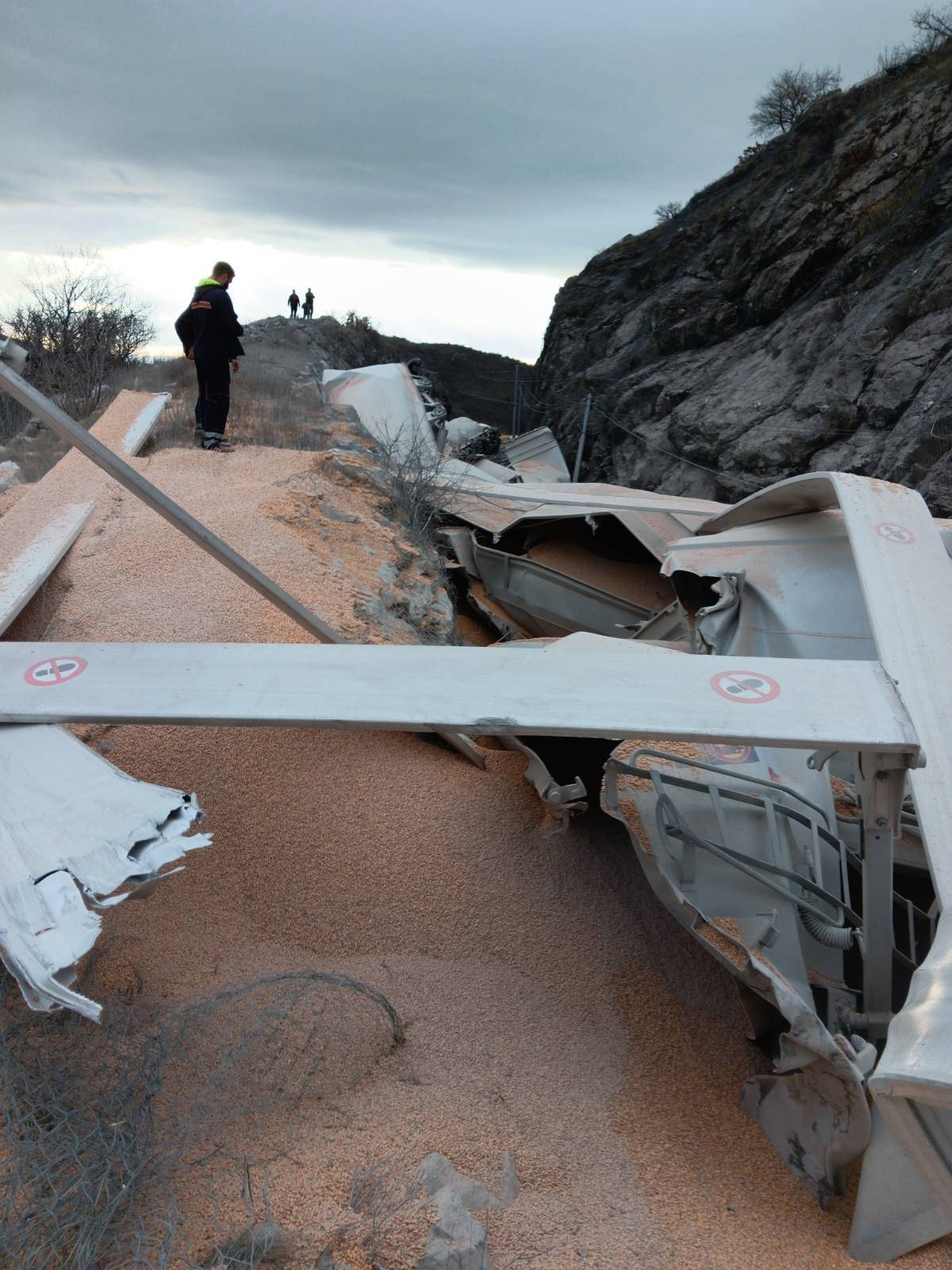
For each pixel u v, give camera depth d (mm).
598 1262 3084
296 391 16656
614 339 40312
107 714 3846
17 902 2949
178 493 9352
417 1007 4250
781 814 4723
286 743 5863
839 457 25562
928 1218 3146
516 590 14211
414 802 5613
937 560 6328
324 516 9500
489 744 6582
